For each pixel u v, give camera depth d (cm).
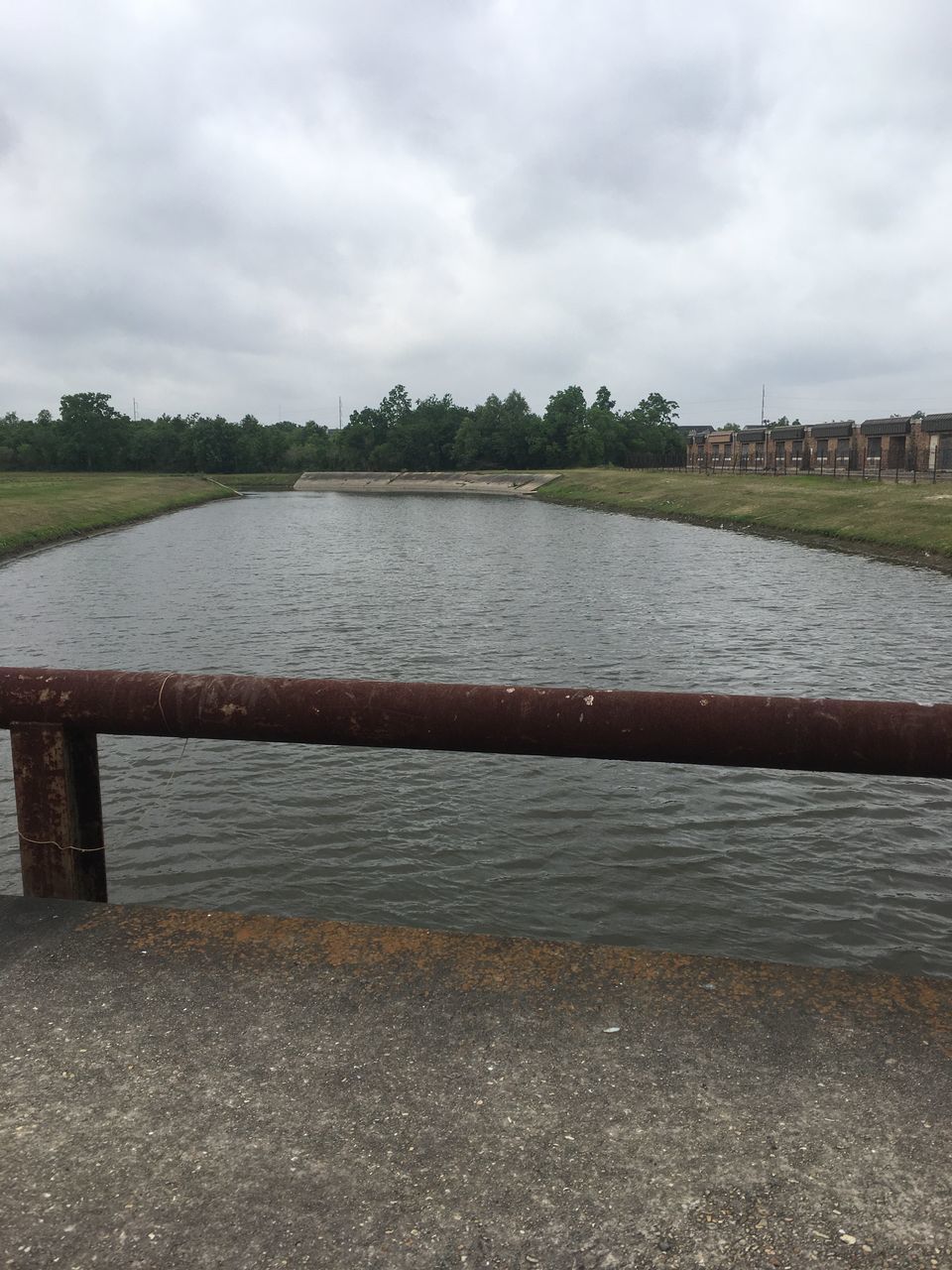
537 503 7950
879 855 812
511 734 262
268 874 781
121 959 266
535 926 696
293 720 273
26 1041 230
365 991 250
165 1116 203
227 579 2805
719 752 253
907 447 6888
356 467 14175
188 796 951
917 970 635
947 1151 191
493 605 2220
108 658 1667
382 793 954
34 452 14088
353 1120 201
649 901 733
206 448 13950
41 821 299
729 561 3241
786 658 1611
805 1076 214
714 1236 171
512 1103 206
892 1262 164
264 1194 182
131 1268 165
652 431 13612
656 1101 206
